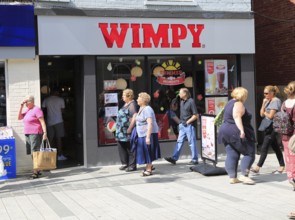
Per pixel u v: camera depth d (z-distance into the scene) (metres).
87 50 10.88
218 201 7.41
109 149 11.27
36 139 9.84
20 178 9.95
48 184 9.21
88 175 10.11
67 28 10.70
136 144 10.02
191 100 10.77
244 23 12.13
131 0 11.27
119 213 6.85
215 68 12.30
